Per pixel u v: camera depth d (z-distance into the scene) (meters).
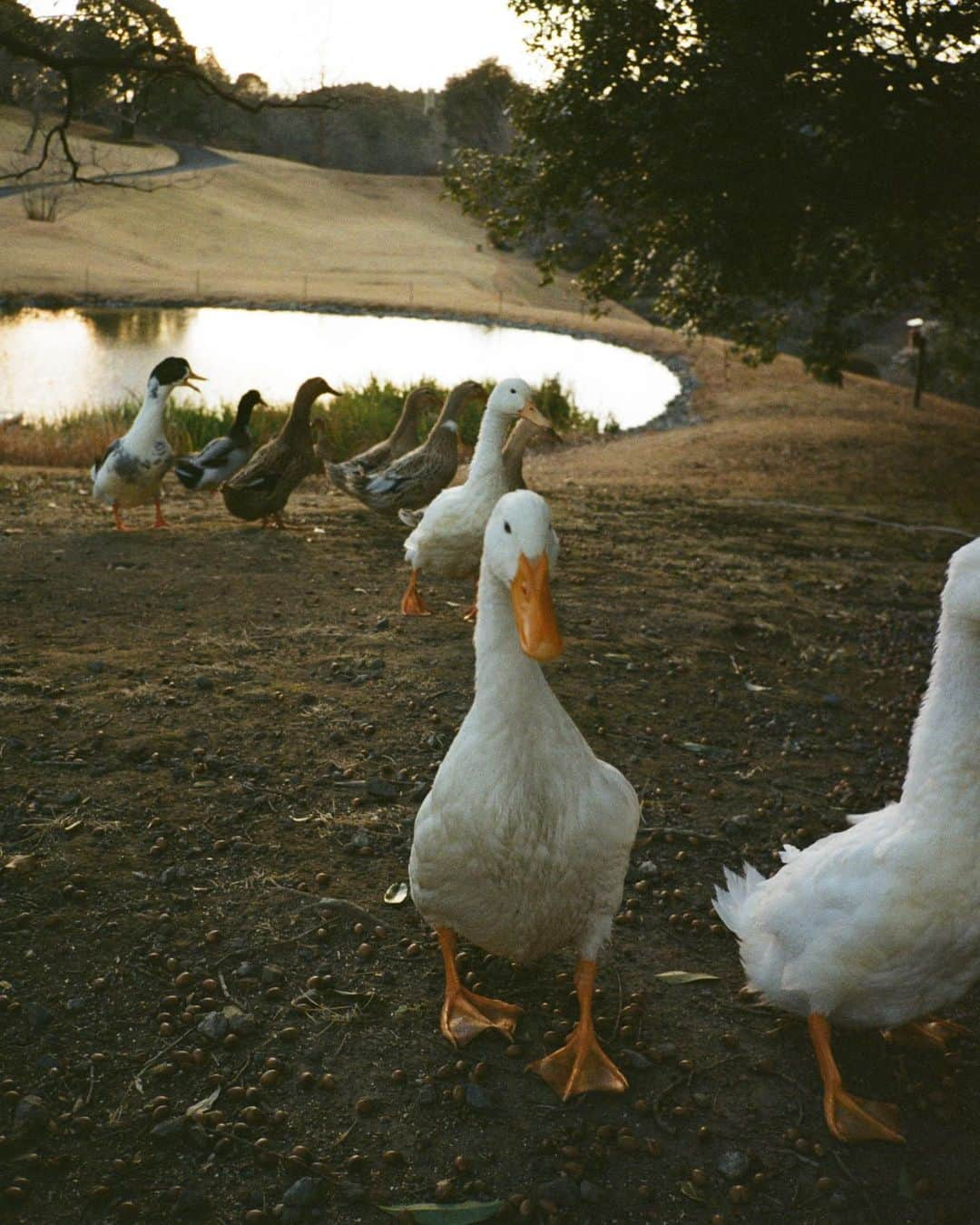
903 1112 1.05
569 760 1.00
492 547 0.94
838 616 2.56
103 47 4.88
